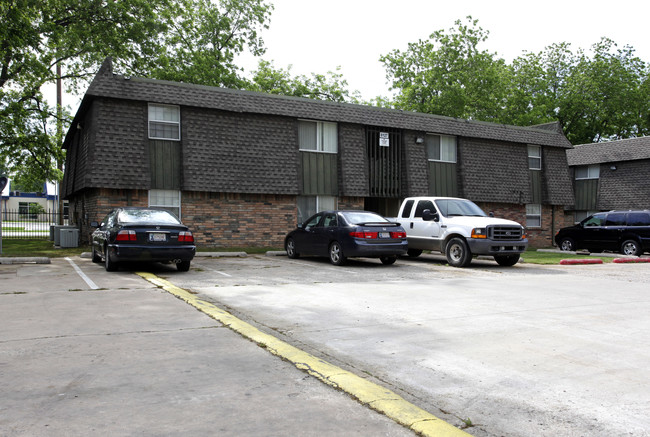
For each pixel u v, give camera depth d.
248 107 19.27
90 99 17.09
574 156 34.00
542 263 15.83
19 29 19.58
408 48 38.78
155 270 12.10
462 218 14.58
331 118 20.89
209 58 29.98
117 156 17.06
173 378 4.16
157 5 26.19
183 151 18.20
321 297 8.46
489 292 9.26
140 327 5.92
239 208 19.42
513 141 25.83
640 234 20.25
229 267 13.06
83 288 8.80
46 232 34.19
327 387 4.01
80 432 3.13
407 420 3.35
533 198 27.19
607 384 4.25
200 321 6.27
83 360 4.61
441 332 6.03
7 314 6.58
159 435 3.11
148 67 26.16
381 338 5.72
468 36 36.69
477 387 4.15
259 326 6.24
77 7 23.05
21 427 3.19
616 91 41.53
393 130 22.81
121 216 11.66
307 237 15.09
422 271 12.81
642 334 6.01
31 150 24.80
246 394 3.83
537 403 3.81
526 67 43.62
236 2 33.19
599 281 11.23
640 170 30.27
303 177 20.67
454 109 35.53
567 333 6.02
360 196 21.53
